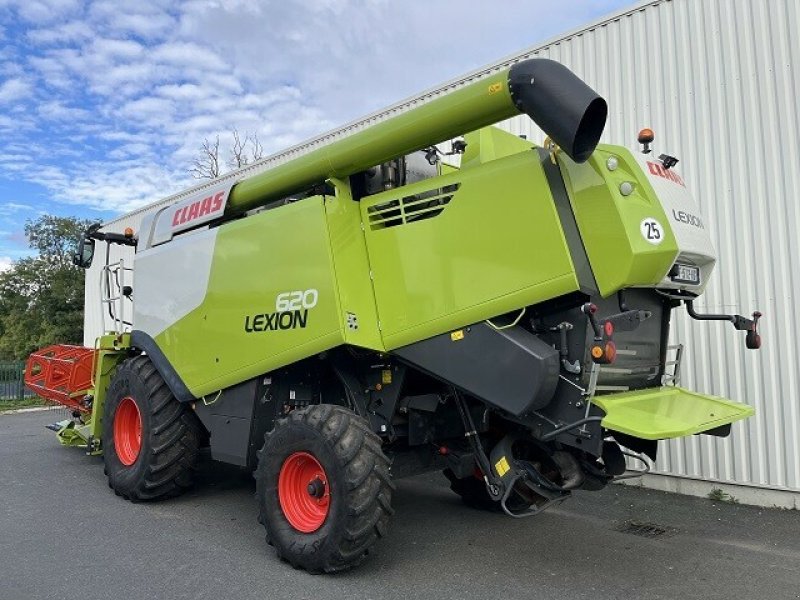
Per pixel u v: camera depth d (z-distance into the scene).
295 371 5.11
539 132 7.68
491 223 3.94
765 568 4.33
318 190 5.00
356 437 4.09
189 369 5.54
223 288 5.27
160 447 5.75
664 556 4.57
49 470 7.51
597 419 3.57
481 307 3.93
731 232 6.14
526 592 3.88
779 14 5.92
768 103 5.96
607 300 3.81
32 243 42.34
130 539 4.90
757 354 5.96
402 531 5.14
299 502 4.42
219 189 5.69
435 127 4.02
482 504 5.77
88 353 8.20
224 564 4.35
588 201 3.65
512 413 3.76
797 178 5.78
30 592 3.85
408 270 4.36
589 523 5.41
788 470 5.75
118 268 7.20
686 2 6.49
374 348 4.41
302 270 4.59
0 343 37.88
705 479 6.24
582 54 7.28
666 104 6.60
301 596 3.80
